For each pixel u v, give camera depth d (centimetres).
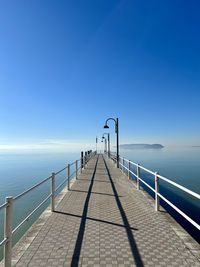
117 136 2564
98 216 815
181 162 6800
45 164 9875
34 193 2277
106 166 2772
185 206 1470
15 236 1116
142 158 9512
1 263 499
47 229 689
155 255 525
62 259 510
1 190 3312
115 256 522
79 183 1547
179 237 625
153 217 798
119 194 1184
